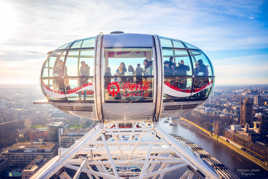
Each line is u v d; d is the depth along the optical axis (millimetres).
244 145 136125
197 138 155250
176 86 17188
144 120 19156
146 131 21859
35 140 165125
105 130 20297
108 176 18000
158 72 16438
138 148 24078
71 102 17344
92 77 16328
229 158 118562
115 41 16688
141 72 16359
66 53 17266
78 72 16641
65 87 17078
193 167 17672
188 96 17891
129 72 16297
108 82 16297
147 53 16578
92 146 23719
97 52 16312
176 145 17578
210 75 18844
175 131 173625
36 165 118250
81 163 20156
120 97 16531
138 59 16438
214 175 15281
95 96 16531
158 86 16547
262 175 96750
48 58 18188
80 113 18328
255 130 154375
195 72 17875
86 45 17109
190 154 17125
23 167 124750
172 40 18234
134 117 18297
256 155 120188
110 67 16281
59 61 17297
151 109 17500
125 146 24734
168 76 16781
